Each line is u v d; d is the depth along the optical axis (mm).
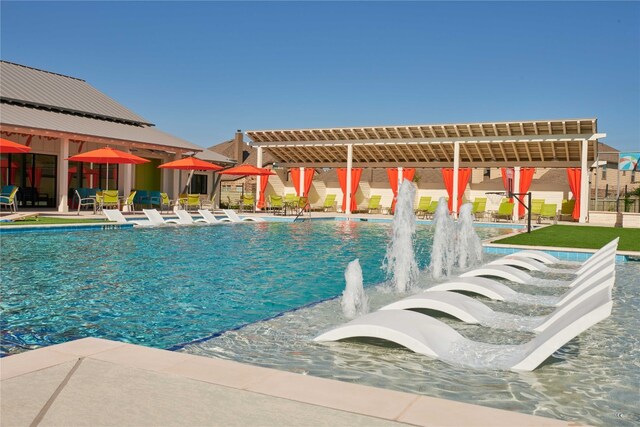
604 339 4652
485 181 28328
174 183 26250
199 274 8477
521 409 3072
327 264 9922
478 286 6371
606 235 15320
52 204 22984
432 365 3795
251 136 30688
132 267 8969
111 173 25562
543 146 26000
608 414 3016
